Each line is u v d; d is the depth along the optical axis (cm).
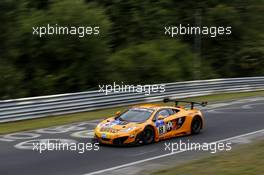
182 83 7756
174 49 9900
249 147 3634
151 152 3725
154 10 10525
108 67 8250
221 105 6869
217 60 11412
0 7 7612
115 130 4006
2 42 7662
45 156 3572
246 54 11175
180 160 3400
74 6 7906
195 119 4650
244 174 2673
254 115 5853
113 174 2961
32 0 8881
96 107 6425
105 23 8131
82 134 4594
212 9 11556
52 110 5856
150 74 8869
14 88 7425
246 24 11962
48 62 8038
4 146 3975
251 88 9250
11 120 5403
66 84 7912
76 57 7906
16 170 3114
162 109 4375
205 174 2711
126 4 10281
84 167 3197
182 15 11312
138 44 9938
